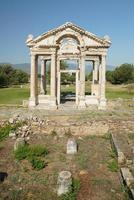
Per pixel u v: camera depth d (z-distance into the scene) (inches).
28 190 614.9
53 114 1341.0
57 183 624.7
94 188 628.4
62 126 1106.1
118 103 1830.7
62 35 1587.1
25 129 1090.7
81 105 1614.2
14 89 2987.2
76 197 585.0
